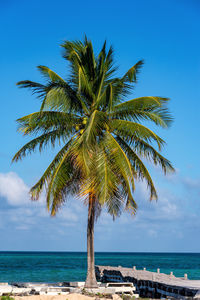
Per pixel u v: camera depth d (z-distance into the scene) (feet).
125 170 57.41
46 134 66.13
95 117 57.93
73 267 253.44
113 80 68.54
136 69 65.05
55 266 264.72
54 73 63.52
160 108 64.49
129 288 62.13
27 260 371.76
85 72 67.51
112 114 64.69
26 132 65.98
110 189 56.44
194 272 195.42
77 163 57.62
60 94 60.80
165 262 362.12
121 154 58.08
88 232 62.34
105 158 58.03
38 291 58.85
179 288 61.26
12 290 58.80
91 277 61.11
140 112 63.67
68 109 62.64
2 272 202.80
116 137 67.21
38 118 63.62
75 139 62.34
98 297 55.42
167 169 66.23
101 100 62.39
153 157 66.03
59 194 63.77
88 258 61.72
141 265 296.92
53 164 63.93
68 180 64.13
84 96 65.57
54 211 63.16
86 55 67.36
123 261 396.37
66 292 58.75
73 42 67.00
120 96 67.72
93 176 56.49
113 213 65.77
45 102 57.72
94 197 61.67
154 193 63.67
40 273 196.54
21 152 66.69
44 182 63.16
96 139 61.00
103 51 67.72
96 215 62.44
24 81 61.98
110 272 123.65
